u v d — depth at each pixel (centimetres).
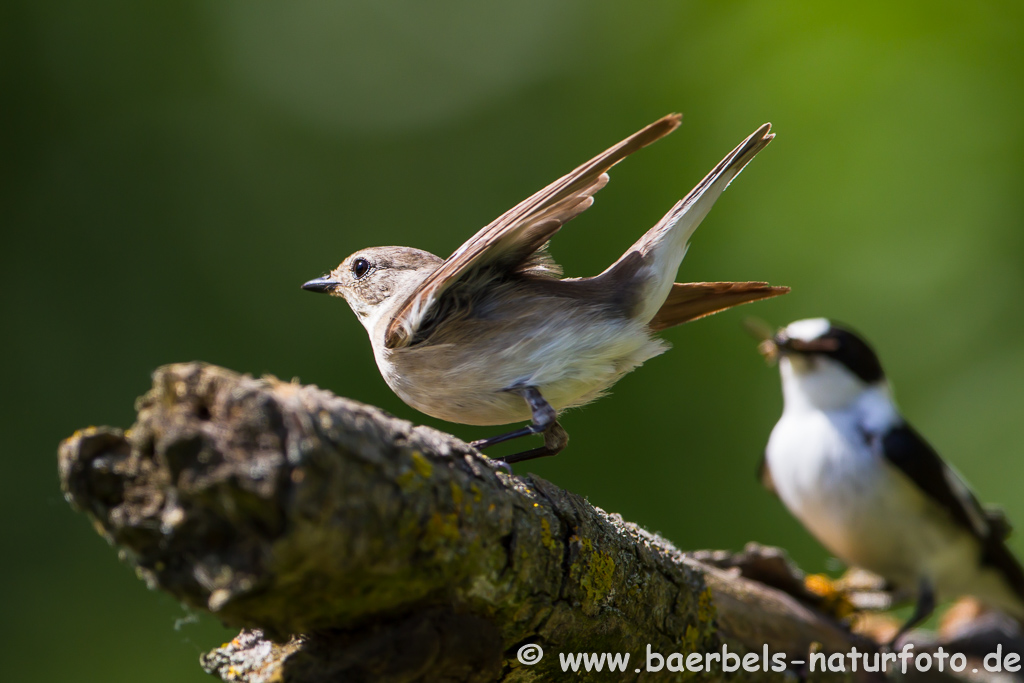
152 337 1201
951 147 1225
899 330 1195
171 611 1027
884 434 838
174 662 1012
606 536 457
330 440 305
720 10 1327
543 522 412
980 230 1199
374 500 319
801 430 875
